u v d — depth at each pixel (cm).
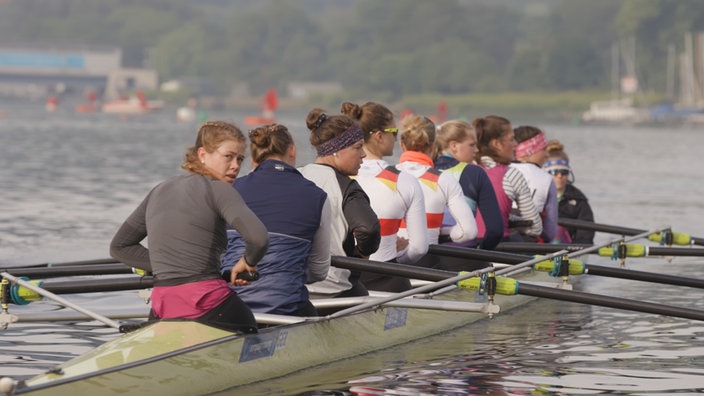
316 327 2717
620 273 3272
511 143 3928
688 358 2922
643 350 3025
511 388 2541
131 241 2383
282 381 2516
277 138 2641
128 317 2720
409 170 3422
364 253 2838
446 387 2533
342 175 2831
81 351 2995
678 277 3291
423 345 3041
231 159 2347
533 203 3925
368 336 2905
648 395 2497
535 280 4028
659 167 13962
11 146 17388
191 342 2333
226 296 2375
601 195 9312
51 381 2077
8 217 6894
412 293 2755
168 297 2350
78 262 3766
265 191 2598
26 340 3119
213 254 2344
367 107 3123
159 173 11744
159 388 2222
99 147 17950
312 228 2619
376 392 2467
